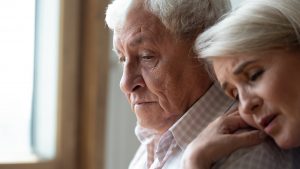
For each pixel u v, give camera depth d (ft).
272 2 2.56
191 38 3.62
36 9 6.88
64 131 6.96
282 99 2.53
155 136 4.09
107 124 7.03
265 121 2.64
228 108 3.62
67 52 6.86
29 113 6.97
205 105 3.66
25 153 6.93
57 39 6.85
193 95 3.70
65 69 6.89
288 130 2.57
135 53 3.76
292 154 3.05
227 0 3.72
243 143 2.94
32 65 6.91
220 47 2.66
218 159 2.97
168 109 3.72
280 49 2.51
